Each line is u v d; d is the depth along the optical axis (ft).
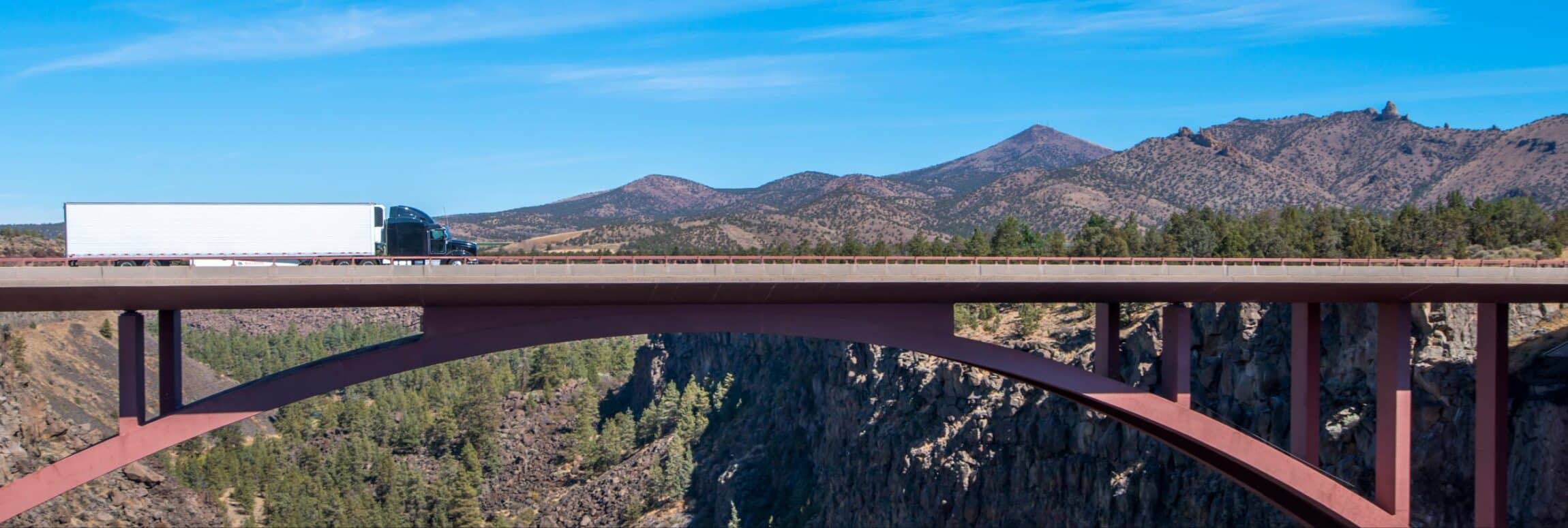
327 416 583.99
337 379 131.44
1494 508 160.86
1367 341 229.25
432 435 577.02
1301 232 383.86
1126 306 316.40
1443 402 209.77
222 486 451.94
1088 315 330.13
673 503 480.23
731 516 446.19
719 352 583.99
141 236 151.23
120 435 125.08
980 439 312.50
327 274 128.26
